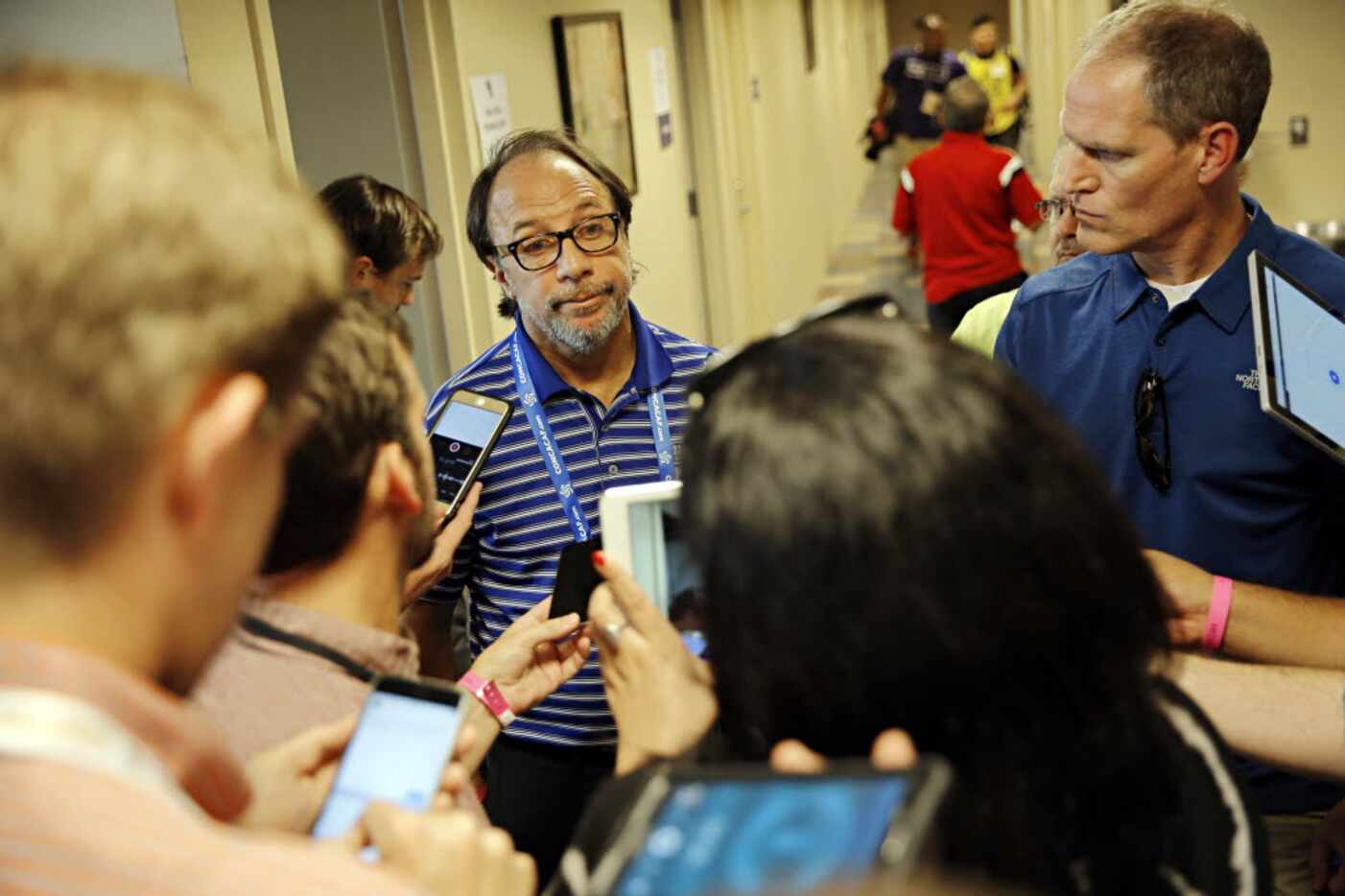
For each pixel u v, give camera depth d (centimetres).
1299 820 153
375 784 88
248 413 48
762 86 739
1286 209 439
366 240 273
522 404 201
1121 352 166
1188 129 150
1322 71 422
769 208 750
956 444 64
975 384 67
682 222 594
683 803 58
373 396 98
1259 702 101
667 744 82
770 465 65
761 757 73
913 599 63
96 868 42
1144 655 71
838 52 1316
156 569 48
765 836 54
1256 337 136
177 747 50
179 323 45
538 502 199
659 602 111
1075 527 66
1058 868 68
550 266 195
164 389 45
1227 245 158
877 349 69
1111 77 152
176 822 45
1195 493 161
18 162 45
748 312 711
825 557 63
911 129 1219
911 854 50
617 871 55
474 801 101
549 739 198
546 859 201
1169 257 159
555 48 427
